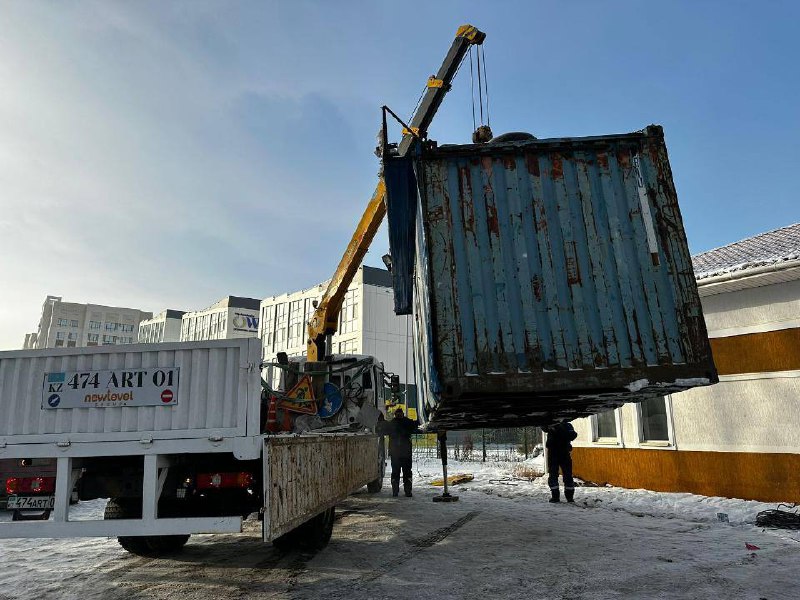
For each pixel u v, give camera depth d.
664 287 4.72
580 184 4.94
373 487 11.66
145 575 5.45
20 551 6.64
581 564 5.55
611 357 4.59
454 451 25.98
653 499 9.67
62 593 4.88
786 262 8.30
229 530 4.59
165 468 5.01
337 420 10.46
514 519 8.22
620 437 11.59
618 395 5.04
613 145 5.02
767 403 8.96
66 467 4.86
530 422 8.20
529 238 4.84
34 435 4.97
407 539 6.93
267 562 5.90
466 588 4.84
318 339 11.40
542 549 6.24
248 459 4.73
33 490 4.96
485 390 4.54
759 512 7.89
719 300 9.88
